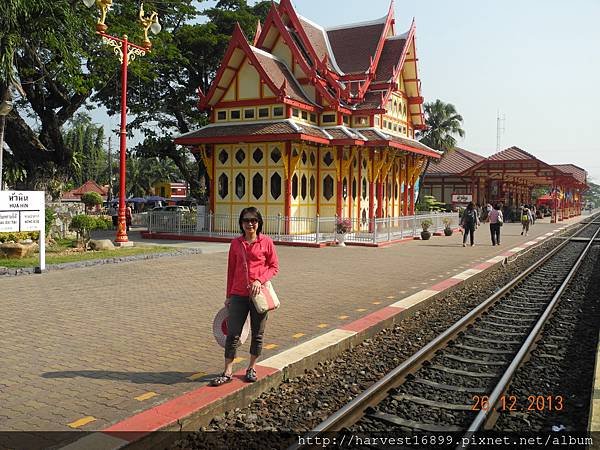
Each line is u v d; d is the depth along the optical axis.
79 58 24.25
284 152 24.08
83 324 8.63
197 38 34.03
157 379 6.13
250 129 24.69
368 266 16.78
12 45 18.48
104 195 75.06
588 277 16.89
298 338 8.19
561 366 7.73
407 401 6.21
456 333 9.34
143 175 86.75
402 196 34.16
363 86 27.92
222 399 5.56
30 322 8.68
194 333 8.20
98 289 11.74
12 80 19.61
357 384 6.77
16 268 13.52
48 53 24.06
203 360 6.89
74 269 14.54
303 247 22.53
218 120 26.78
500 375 7.19
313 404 6.04
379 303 10.99
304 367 7.08
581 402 6.37
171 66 34.41
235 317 5.96
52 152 28.11
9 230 12.88
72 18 20.44
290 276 14.48
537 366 7.65
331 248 22.31
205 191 39.00
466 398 6.39
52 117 27.45
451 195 59.84
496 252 21.84
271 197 24.92
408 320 10.37
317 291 12.24
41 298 10.62
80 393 5.64
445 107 57.62
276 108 25.05
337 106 26.22
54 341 7.61
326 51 30.91
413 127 34.31
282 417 5.66
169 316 9.33
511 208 53.06
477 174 52.81
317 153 26.91
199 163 38.59
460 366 7.62
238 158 25.78
